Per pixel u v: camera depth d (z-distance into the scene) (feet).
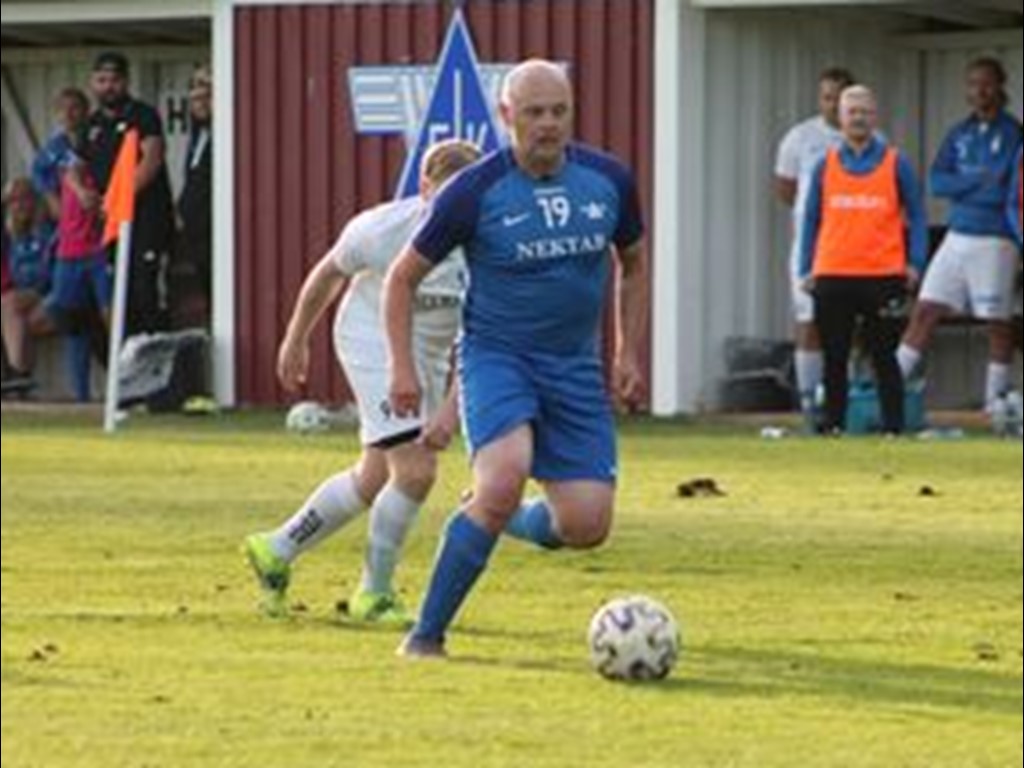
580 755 79.05
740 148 200.44
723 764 77.92
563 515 92.27
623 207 91.86
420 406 99.96
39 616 103.71
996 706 86.63
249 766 77.56
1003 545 123.75
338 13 205.67
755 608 105.91
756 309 201.87
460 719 84.07
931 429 186.19
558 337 91.61
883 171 179.01
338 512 103.09
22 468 159.02
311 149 207.62
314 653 95.55
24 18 213.25
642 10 197.47
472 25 200.95
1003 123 186.29
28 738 81.35
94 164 209.26
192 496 143.13
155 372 205.16
